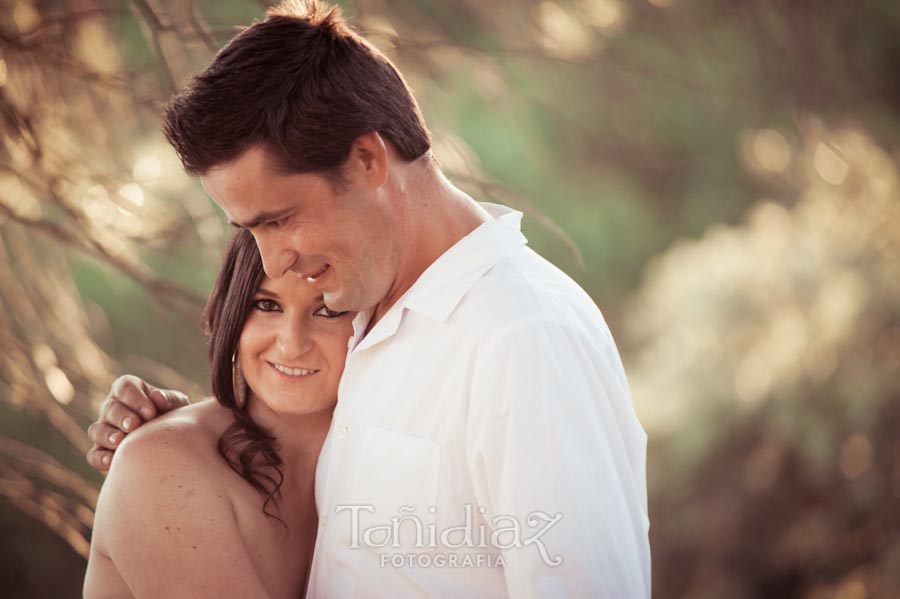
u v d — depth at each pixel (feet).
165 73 12.80
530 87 20.17
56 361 13.66
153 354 27.27
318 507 8.50
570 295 7.97
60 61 13.25
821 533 27.40
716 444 29.22
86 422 15.19
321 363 8.49
